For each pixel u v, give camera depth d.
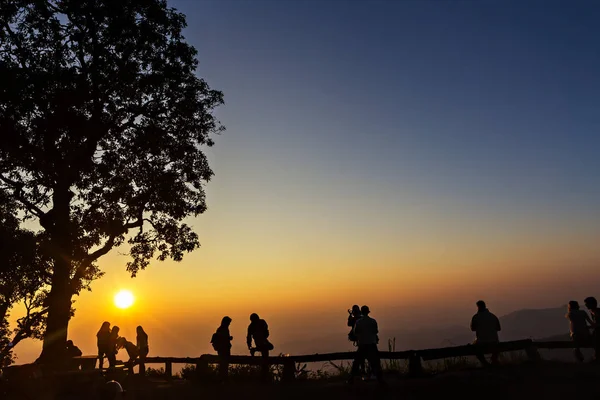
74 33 19.19
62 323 19.16
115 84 20.16
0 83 17.23
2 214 20.06
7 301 20.28
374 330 13.01
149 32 20.17
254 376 15.90
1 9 18.31
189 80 22.28
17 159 19.95
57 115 18.92
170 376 17.30
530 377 12.34
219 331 15.86
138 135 21.23
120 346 17.97
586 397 10.30
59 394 14.24
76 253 20.20
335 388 13.08
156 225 22.98
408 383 12.95
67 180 19.89
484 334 14.41
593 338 14.05
